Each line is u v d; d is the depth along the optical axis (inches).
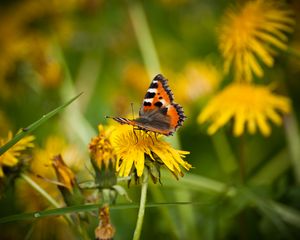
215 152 24.0
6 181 16.1
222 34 20.2
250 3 20.1
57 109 14.7
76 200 15.4
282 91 21.5
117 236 20.6
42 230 20.0
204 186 19.6
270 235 19.3
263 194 19.6
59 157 15.4
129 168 14.8
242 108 19.5
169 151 15.0
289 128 21.2
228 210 19.2
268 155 23.6
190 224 19.7
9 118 25.3
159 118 15.1
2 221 14.7
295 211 19.1
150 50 23.8
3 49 24.6
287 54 19.7
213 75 22.3
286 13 19.8
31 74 23.7
